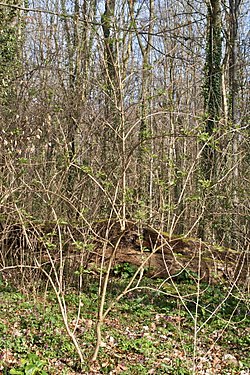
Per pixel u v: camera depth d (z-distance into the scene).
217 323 7.73
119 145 7.76
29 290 8.46
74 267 8.66
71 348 6.07
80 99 10.54
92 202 8.50
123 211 5.88
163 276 10.34
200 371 5.91
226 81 18.86
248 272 7.94
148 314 8.14
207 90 14.52
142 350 6.38
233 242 11.07
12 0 12.98
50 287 8.75
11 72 12.30
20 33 14.09
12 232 8.35
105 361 5.87
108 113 9.30
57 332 6.59
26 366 5.04
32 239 8.06
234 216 9.59
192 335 7.24
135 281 9.93
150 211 6.43
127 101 8.87
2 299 7.87
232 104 15.16
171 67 15.11
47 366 5.48
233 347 6.98
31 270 8.30
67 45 13.62
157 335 7.15
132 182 8.37
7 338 6.14
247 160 9.92
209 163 10.20
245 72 17.47
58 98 11.04
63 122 9.53
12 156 6.91
